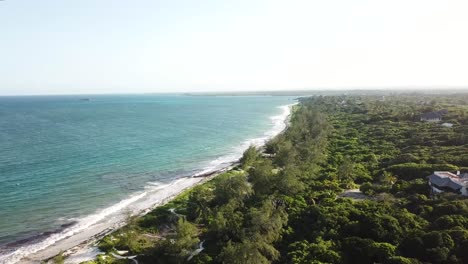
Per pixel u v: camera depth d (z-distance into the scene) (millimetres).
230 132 190625
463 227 51375
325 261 47281
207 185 90125
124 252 58531
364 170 92500
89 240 63094
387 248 47594
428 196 69875
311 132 146875
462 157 90438
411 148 111250
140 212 75625
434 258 45406
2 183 91750
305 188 79562
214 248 56906
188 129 197375
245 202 74312
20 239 63500
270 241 55344
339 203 65438
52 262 55156
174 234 62188
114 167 111062
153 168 111750
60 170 105250
